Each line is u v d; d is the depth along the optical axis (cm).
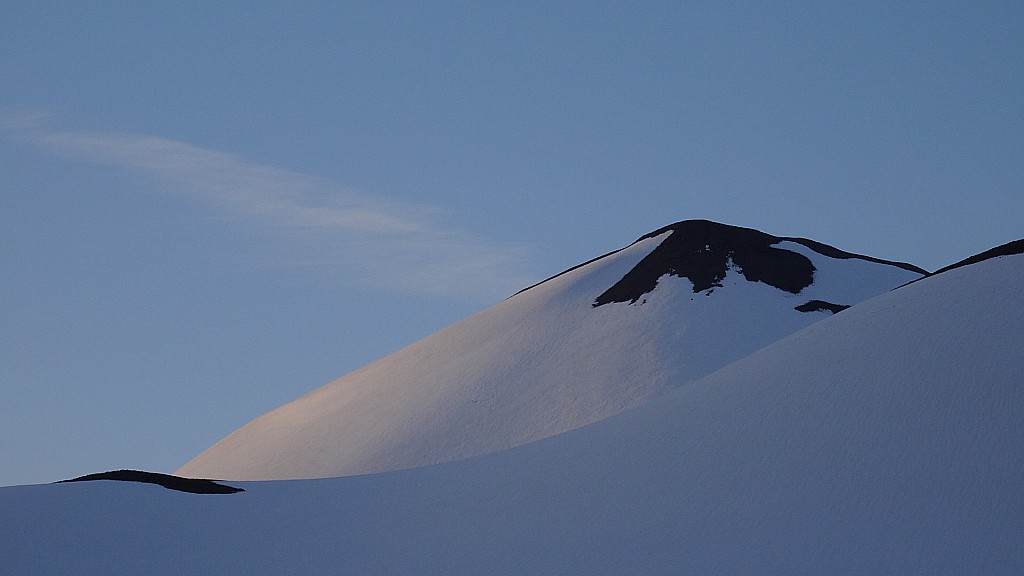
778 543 7944
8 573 9319
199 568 9831
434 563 9512
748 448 9569
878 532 7575
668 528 8800
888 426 8806
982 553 6975
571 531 9381
